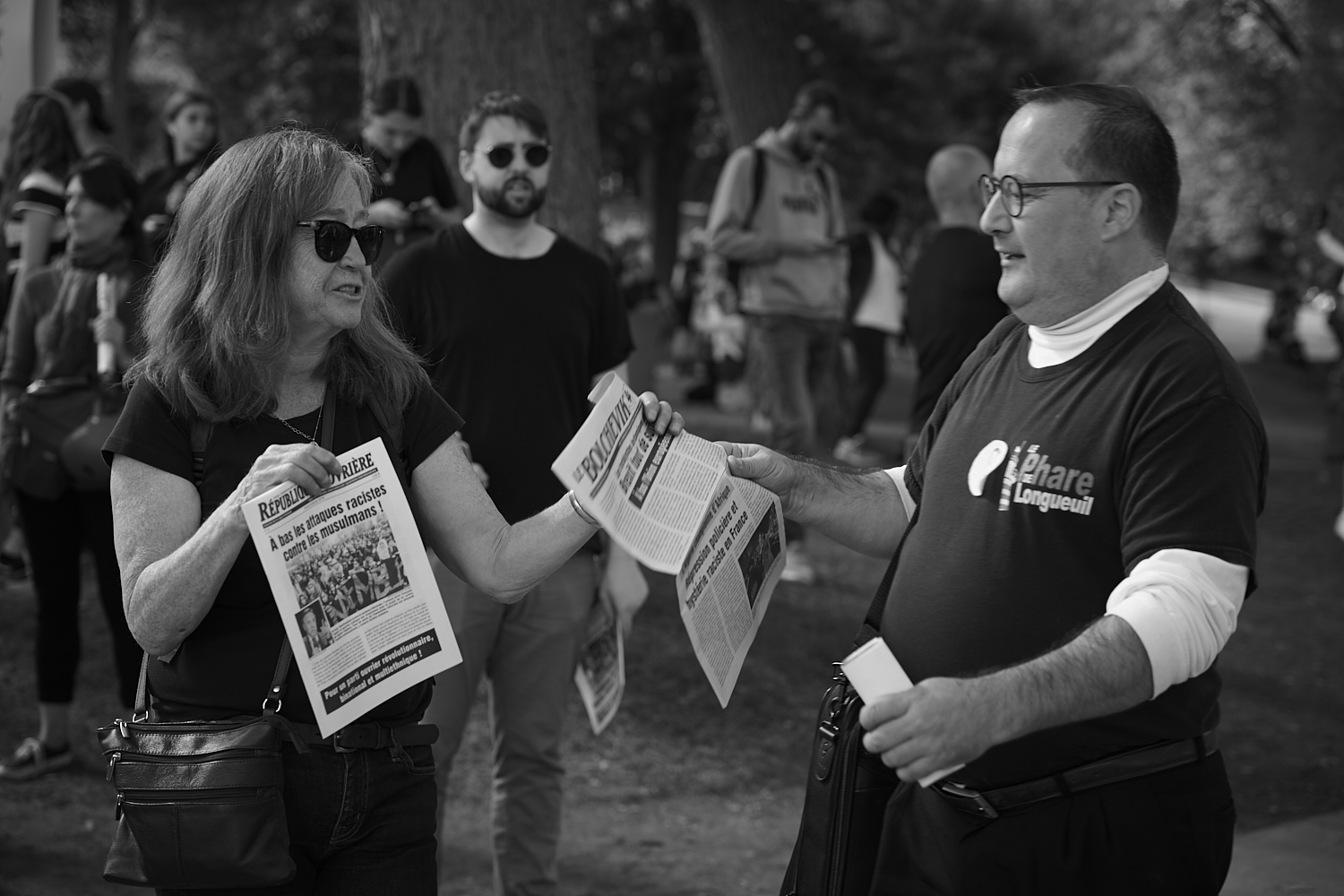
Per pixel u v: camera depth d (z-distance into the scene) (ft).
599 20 77.00
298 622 7.07
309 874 7.70
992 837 7.40
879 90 78.43
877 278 37.32
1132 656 6.50
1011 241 7.57
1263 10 67.00
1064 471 7.23
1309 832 16.24
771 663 20.24
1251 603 27.68
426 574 7.48
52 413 15.29
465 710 12.16
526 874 12.23
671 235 82.07
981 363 8.21
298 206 7.49
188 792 7.06
